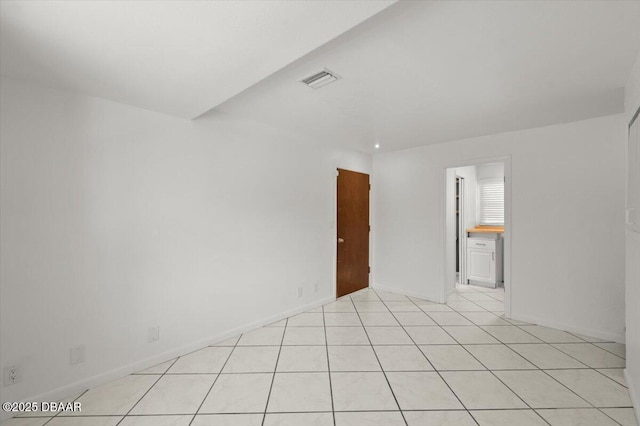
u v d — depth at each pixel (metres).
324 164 4.01
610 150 2.86
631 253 1.99
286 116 2.97
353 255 4.53
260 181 3.21
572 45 1.70
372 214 4.89
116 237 2.23
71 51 1.54
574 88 2.27
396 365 2.41
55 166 1.97
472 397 1.99
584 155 3.00
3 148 1.79
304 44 1.50
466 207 5.30
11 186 1.81
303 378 2.21
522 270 3.38
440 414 1.82
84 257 2.08
